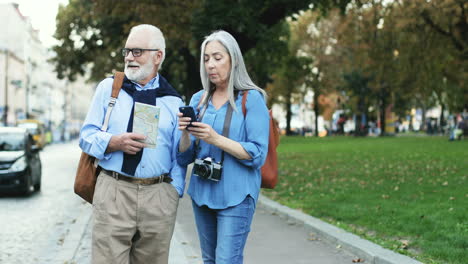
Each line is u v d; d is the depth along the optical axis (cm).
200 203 494
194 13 2009
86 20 3422
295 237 1077
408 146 4147
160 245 472
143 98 465
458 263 785
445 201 1364
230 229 482
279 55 3675
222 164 488
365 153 3425
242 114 490
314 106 8262
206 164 480
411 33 2964
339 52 6888
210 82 507
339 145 4703
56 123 14712
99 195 457
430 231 1015
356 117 7812
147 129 451
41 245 1055
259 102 492
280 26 3002
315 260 886
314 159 3062
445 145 4125
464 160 2567
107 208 453
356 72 6481
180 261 876
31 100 12056
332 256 911
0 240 1105
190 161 495
